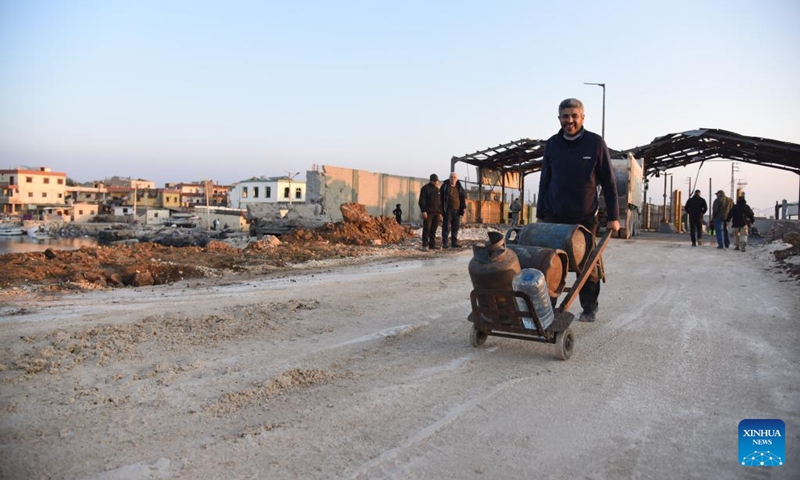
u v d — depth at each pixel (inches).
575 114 205.3
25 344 185.5
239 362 172.1
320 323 228.7
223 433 122.1
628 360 180.5
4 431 121.8
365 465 108.4
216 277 378.9
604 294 315.6
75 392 144.7
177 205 4183.1
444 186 631.8
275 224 917.2
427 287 332.2
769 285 352.5
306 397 144.5
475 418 131.5
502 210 1603.1
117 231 2117.4
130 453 112.3
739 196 652.1
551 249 188.2
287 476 104.0
